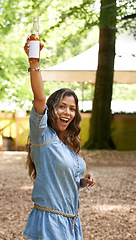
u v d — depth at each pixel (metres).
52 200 2.11
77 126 2.37
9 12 12.16
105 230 4.54
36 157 2.14
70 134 2.35
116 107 16.44
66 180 2.14
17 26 12.03
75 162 2.21
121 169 8.65
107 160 10.14
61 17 11.60
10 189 6.81
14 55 13.18
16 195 6.36
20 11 12.20
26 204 5.78
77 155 2.27
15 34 12.47
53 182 2.12
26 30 12.13
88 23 11.13
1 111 13.60
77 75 11.46
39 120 2.04
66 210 2.15
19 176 8.10
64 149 2.17
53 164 2.11
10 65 13.52
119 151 11.59
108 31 10.45
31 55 1.96
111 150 11.65
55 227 2.08
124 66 10.91
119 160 10.15
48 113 2.24
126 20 9.55
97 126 11.73
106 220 4.92
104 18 8.54
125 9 8.75
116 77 11.29
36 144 2.12
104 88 11.39
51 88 20.44
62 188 2.13
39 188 2.12
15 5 12.09
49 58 11.88
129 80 11.13
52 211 2.11
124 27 9.49
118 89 27.67
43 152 2.12
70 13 11.24
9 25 12.06
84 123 12.05
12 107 14.55
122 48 10.42
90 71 11.37
